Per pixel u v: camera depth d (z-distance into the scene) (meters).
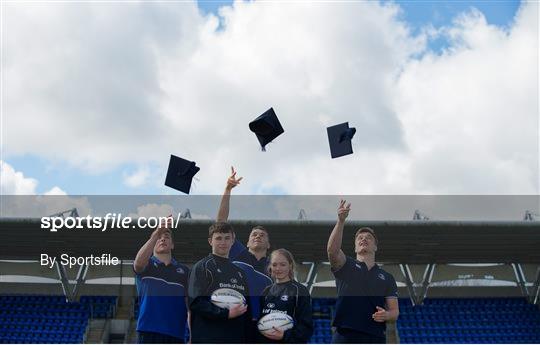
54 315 23.42
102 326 23.05
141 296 6.60
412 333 23.84
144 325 6.39
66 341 22.52
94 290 24.16
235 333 5.86
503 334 23.91
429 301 25.12
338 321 6.58
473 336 23.81
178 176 9.73
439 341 23.59
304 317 6.08
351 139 9.46
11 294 24.14
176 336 6.44
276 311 6.05
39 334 22.72
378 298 6.62
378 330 6.55
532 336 23.84
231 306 5.84
